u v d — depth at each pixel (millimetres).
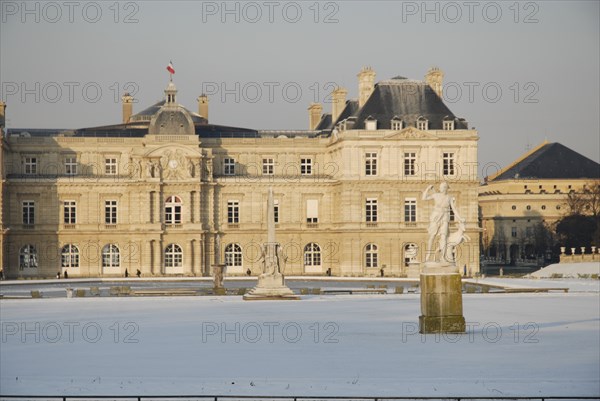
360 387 58062
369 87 181000
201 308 103312
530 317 92812
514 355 69938
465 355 70125
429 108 178000
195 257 173500
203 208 175750
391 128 174875
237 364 66688
